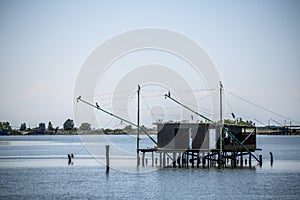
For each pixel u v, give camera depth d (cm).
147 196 4988
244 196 4981
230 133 6944
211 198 4878
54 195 5066
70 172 6919
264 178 6159
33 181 6028
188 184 5694
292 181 5922
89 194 5106
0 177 6419
